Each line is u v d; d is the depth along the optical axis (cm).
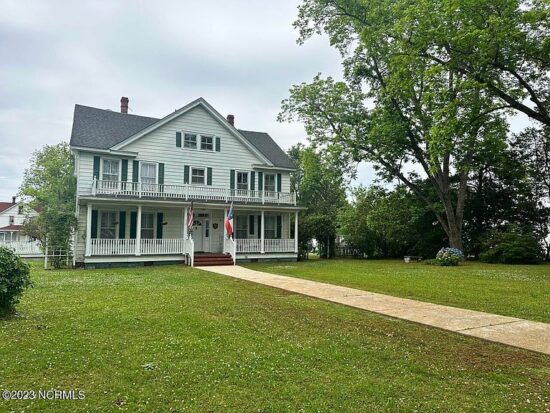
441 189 2464
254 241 2325
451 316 792
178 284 1238
